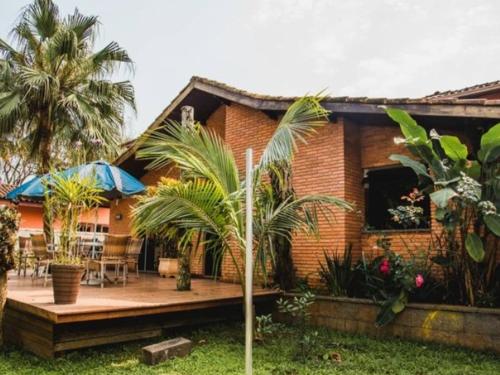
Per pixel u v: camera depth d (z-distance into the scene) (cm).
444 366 469
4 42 1105
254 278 780
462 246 577
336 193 787
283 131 549
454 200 554
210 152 560
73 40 1055
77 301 548
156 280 933
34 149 1082
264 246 577
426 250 688
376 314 622
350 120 817
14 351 519
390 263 634
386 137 804
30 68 1057
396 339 593
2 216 510
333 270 699
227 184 553
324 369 454
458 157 574
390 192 799
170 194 521
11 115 1006
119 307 515
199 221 542
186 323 627
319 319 682
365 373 442
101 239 919
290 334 615
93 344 513
